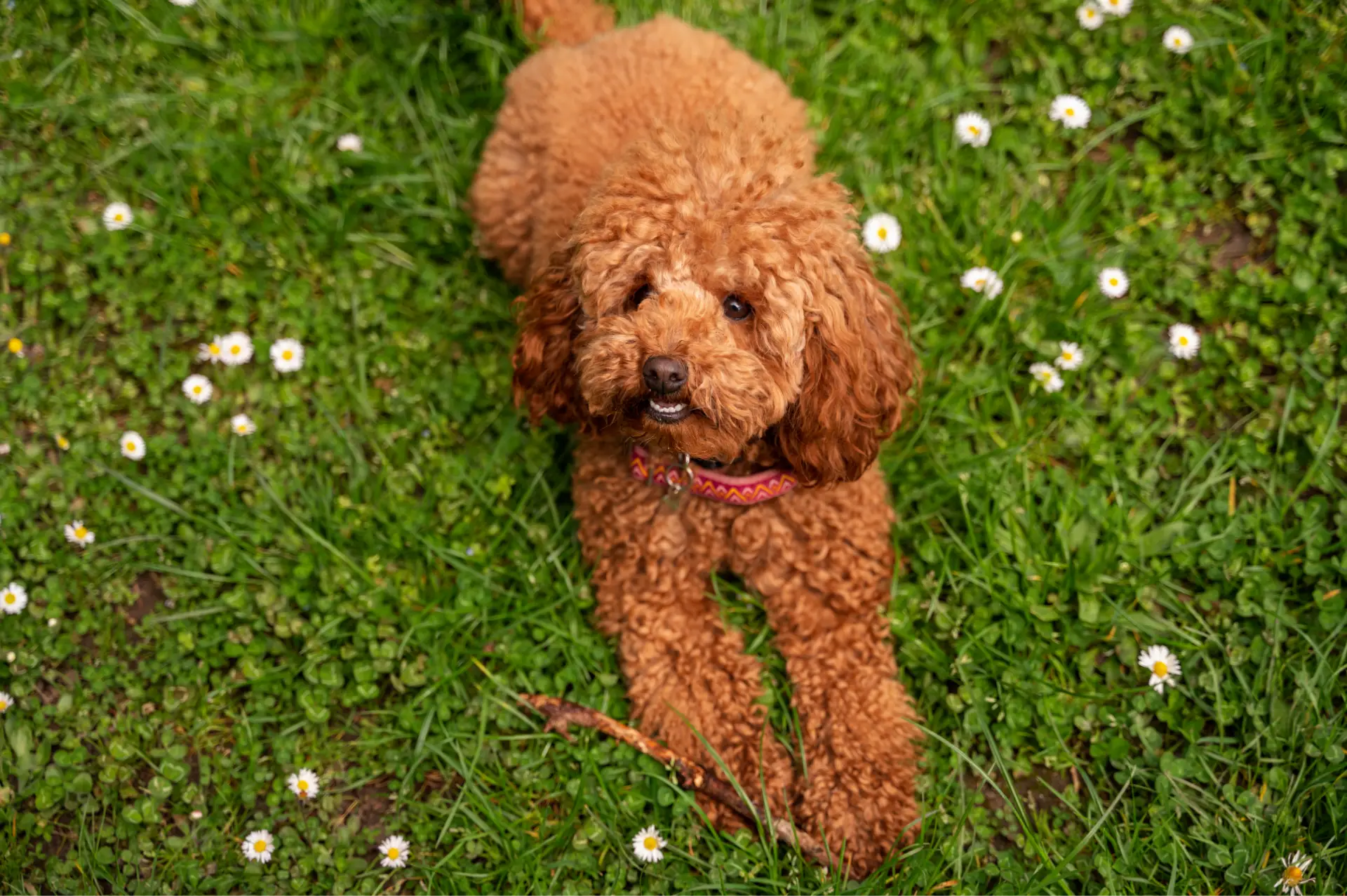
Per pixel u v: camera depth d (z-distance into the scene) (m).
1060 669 1.26
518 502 1.34
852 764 1.21
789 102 1.35
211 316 1.39
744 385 1.14
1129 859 1.19
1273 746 1.22
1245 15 1.43
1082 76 1.44
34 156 1.43
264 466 1.35
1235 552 1.28
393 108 1.46
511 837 1.22
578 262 1.17
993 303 1.35
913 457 1.33
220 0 1.47
